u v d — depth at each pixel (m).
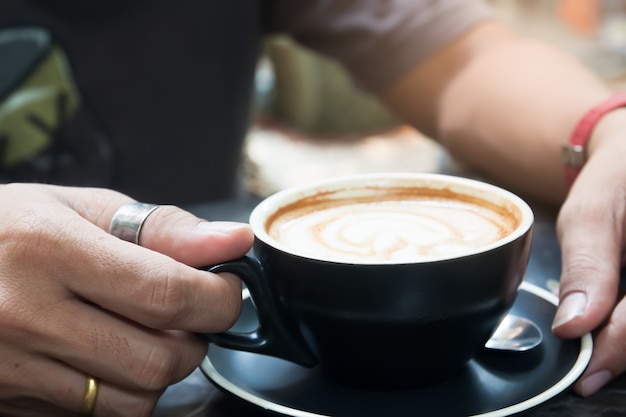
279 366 0.45
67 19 0.81
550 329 0.45
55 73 0.81
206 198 0.92
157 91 0.86
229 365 0.44
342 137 1.67
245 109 0.95
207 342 0.43
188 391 0.44
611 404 0.42
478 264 0.40
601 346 0.43
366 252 0.44
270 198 0.47
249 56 0.92
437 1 0.78
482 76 0.70
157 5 0.84
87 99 0.83
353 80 0.86
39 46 0.80
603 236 0.46
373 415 0.41
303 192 0.48
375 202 0.49
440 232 0.45
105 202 0.45
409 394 0.42
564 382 0.41
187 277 0.40
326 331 0.42
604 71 1.35
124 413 0.42
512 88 0.67
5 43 0.79
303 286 0.41
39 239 0.41
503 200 0.46
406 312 0.40
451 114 0.72
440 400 0.42
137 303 0.40
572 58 0.70
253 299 0.43
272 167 1.45
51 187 0.46
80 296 0.41
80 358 0.41
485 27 0.76
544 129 0.62
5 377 0.42
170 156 0.89
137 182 0.88
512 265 0.42
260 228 0.44
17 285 0.41
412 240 0.44
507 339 0.45
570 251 0.46
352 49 0.83
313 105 1.68
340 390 0.43
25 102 0.80
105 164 0.85
